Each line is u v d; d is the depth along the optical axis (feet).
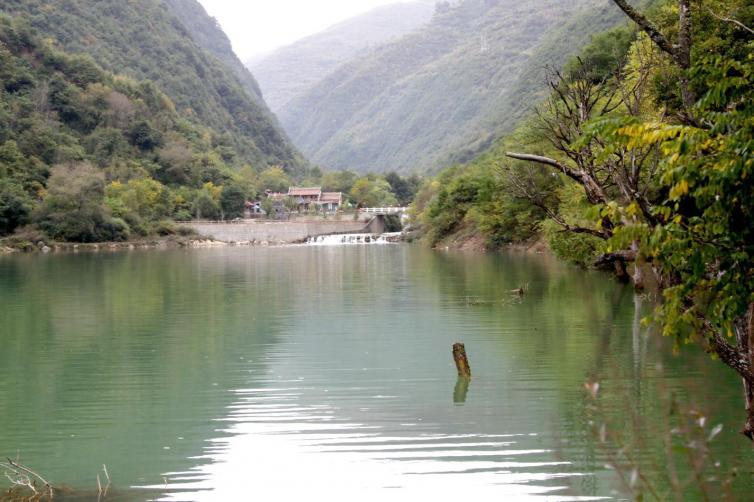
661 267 27.32
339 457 42.80
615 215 26.81
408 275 157.28
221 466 41.75
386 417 50.47
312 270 179.22
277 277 160.35
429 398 54.95
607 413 49.34
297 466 41.52
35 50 530.27
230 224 375.25
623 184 33.88
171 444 45.62
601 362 64.34
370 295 120.57
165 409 53.26
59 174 327.88
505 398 54.19
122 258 244.01
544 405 51.98
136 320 95.04
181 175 489.67
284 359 69.87
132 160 469.57
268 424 49.39
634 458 40.86
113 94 526.98
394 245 327.06
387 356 70.33
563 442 44.21
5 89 478.18
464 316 93.66
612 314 90.17
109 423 50.16
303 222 389.60
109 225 332.60
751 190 23.89
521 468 40.52
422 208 387.14
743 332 27.50
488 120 639.76
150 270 184.55
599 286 120.26
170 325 90.74
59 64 540.11
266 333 84.43
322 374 63.41
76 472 41.27
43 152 414.82
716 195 24.66
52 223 314.96
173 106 637.71
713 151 25.09
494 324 86.63
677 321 26.09
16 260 231.91
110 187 376.68
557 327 82.69
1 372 65.21
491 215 229.66
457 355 61.57
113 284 145.38
